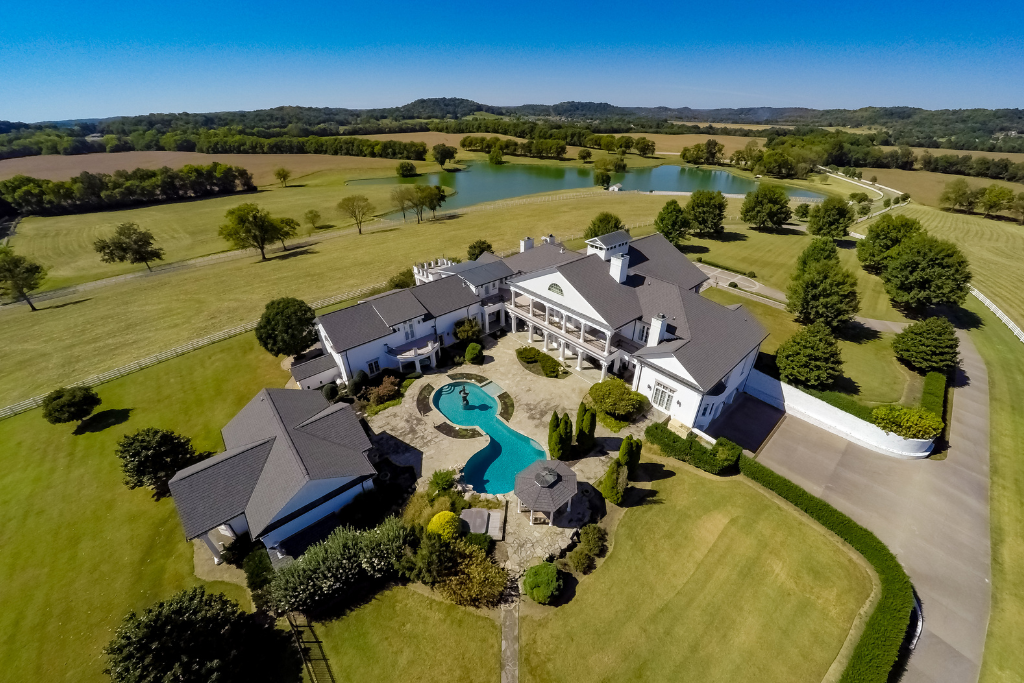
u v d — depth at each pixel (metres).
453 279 56.94
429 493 35.06
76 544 32.44
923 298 60.47
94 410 46.72
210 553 31.61
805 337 44.66
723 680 24.34
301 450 32.72
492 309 57.72
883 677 22.84
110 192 144.00
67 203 139.75
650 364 42.69
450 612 27.62
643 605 27.84
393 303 51.47
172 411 46.22
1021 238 98.94
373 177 189.38
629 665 25.06
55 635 26.97
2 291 70.81
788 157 188.12
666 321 44.69
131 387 50.19
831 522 31.98
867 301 68.75
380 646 26.06
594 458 38.88
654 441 40.06
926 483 36.75
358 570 28.72
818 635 26.16
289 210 136.25
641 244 60.66
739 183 181.50
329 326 47.50
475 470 38.31
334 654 25.72
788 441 41.47
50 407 42.06
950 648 25.88
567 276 47.69
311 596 26.94
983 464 38.53
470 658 25.48
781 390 45.28
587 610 27.61
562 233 105.31
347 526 31.17
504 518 33.00
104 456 40.50
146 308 71.00
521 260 64.06
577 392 47.03
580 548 30.78
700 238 102.00
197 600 24.23
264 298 73.12
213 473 30.94
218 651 23.11
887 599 26.55
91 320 67.62
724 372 40.72
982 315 64.75
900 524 33.38
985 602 28.25
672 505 34.41
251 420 36.59
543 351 53.84
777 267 83.19
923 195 154.75
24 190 132.75
